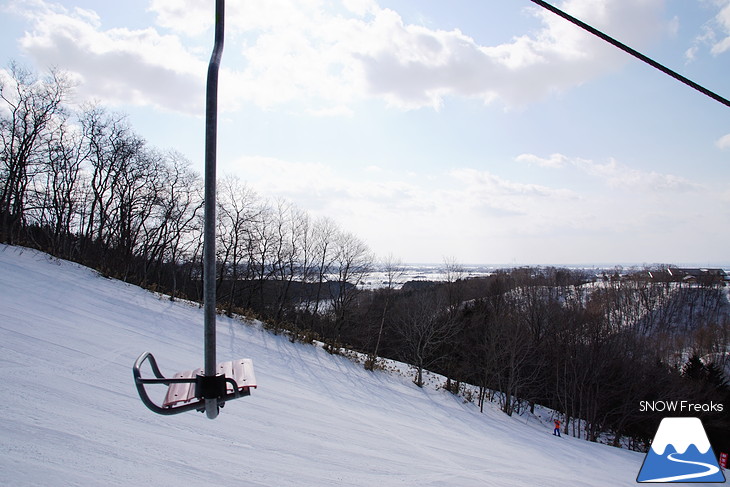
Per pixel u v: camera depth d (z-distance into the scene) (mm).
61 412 8609
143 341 16609
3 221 27766
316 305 40969
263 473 8148
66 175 32188
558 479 12875
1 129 27375
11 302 16031
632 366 33219
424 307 35656
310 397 16750
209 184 2363
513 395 35688
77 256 31969
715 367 40719
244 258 37781
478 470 11820
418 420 19000
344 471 9297
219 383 2447
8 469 6152
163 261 39000
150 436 8625
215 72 2369
